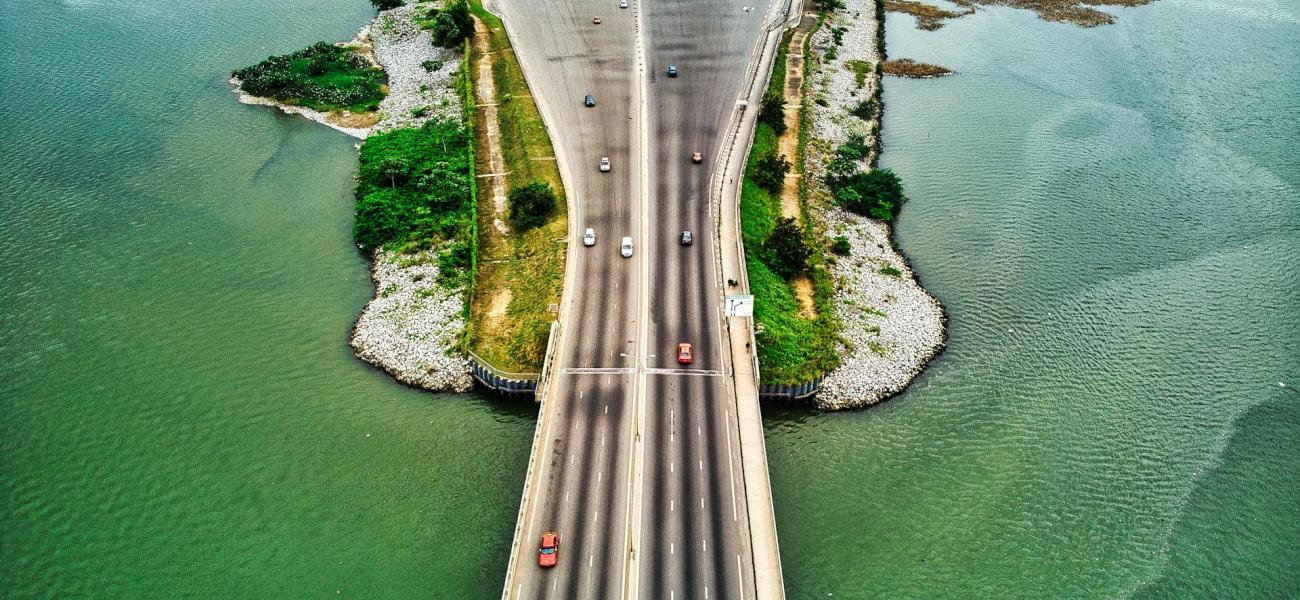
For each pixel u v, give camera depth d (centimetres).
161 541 10094
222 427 11506
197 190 16475
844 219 15938
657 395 11250
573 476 10131
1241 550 10369
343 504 10525
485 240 14750
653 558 9256
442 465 11006
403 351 12650
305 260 14700
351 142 18250
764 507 9875
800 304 13625
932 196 17062
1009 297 14350
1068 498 10875
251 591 9588
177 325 13200
